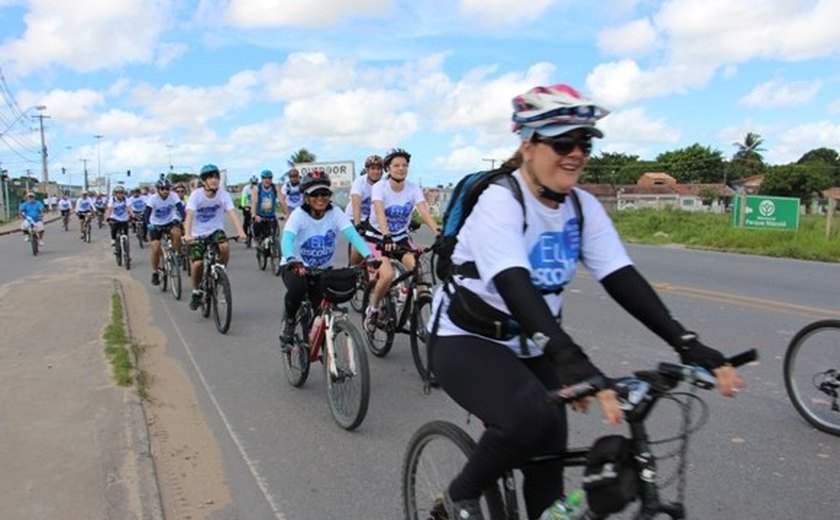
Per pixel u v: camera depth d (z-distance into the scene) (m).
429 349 2.97
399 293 7.02
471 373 2.69
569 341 2.28
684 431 2.33
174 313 10.12
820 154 107.81
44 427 5.05
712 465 4.48
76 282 12.63
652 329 2.65
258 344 8.14
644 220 28.73
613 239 2.78
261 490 4.32
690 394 2.33
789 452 4.68
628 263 2.74
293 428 5.36
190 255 9.77
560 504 2.53
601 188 90.62
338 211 6.33
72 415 5.29
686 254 18.25
